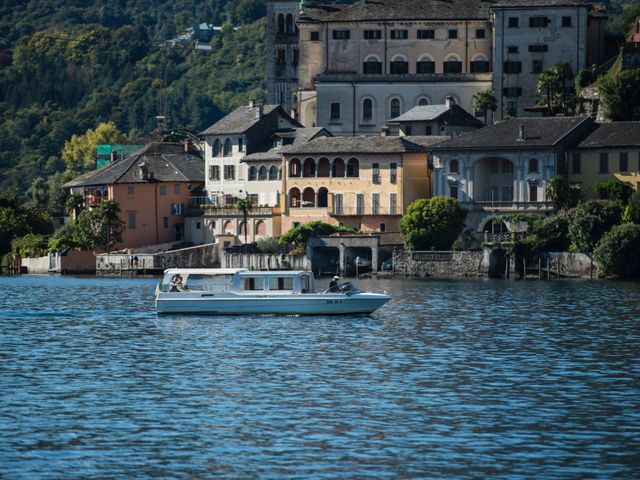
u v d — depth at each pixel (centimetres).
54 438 13788
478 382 16712
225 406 15212
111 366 18125
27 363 18450
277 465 12825
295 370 17675
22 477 12481
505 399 15588
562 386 16438
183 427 14225
